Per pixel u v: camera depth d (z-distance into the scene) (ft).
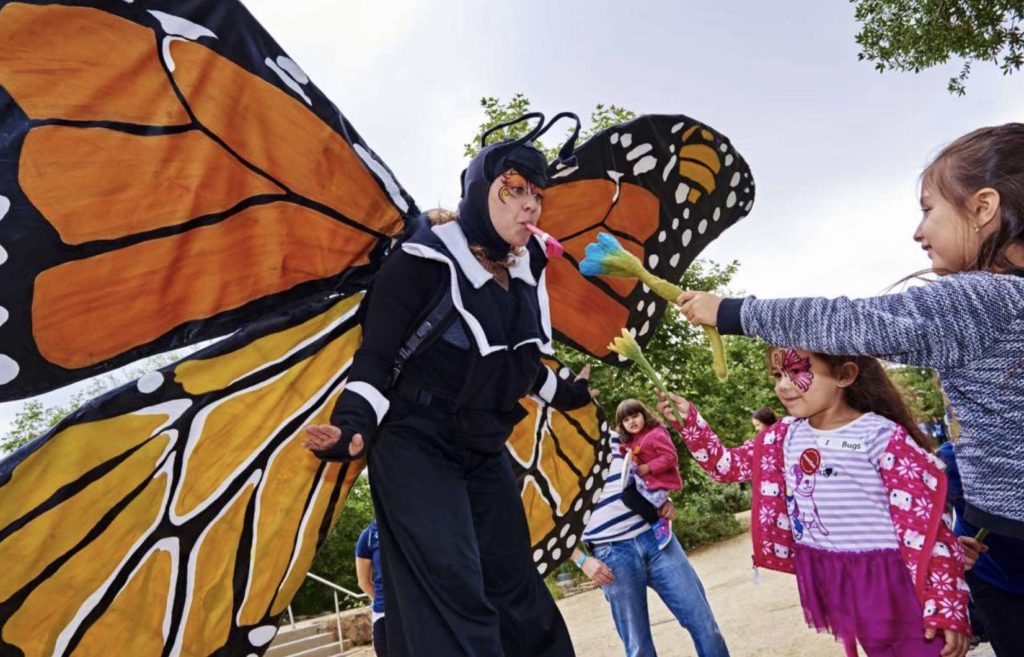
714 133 10.57
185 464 7.38
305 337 8.09
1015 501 6.50
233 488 7.80
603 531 14.58
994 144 6.72
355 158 7.79
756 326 6.94
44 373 6.44
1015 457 6.46
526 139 7.77
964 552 8.50
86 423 6.67
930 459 8.53
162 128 6.81
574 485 11.34
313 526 8.59
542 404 10.61
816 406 9.14
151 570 7.33
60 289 6.47
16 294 6.24
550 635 7.89
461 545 7.04
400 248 7.67
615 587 14.53
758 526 9.71
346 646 39.50
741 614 22.25
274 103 7.29
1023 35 31.09
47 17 6.07
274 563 8.29
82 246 6.53
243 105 7.16
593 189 10.12
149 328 7.14
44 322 6.40
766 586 26.99
